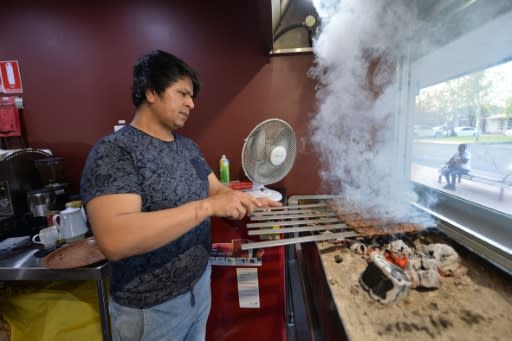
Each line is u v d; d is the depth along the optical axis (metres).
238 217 0.77
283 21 1.56
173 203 0.75
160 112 0.76
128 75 1.63
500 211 0.92
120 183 0.63
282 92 1.61
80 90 1.66
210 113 1.66
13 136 1.70
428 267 0.83
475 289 0.76
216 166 1.71
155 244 0.62
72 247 1.12
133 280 0.73
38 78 1.65
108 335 1.04
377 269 0.75
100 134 1.70
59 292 1.09
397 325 0.64
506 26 0.87
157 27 1.58
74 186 1.75
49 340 1.10
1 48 1.63
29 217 1.38
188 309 0.87
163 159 0.75
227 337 1.24
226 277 1.19
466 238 0.93
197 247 0.86
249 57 1.58
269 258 1.16
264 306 1.21
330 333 0.87
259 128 1.19
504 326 0.63
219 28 1.57
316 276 1.18
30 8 1.58
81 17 1.59
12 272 1.00
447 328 0.63
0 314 1.12
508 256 0.78
